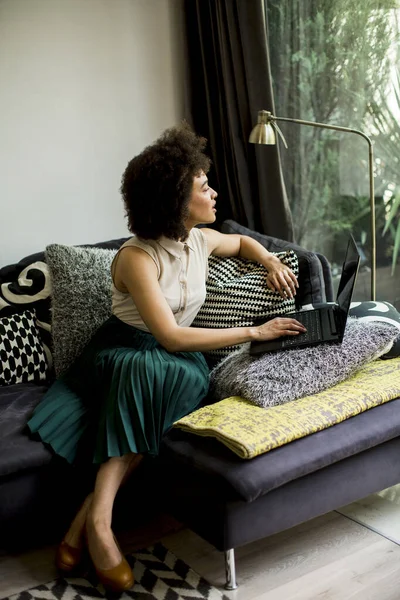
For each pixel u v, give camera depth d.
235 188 3.19
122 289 2.26
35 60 2.87
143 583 2.00
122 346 2.23
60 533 2.26
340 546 2.15
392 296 3.04
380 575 2.01
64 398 2.21
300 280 2.54
